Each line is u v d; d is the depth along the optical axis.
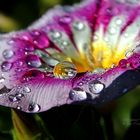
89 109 0.13
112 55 0.15
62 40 0.15
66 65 0.13
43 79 0.12
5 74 0.13
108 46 0.15
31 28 0.16
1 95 0.12
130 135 0.14
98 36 0.16
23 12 0.20
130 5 0.16
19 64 0.13
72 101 0.11
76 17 0.16
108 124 0.14
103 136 0.14
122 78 0.11
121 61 0.12
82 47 0.15
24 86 0.12
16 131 0.13
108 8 0.16
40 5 0.20
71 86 0.12
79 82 0.12
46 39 0.15
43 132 0.13
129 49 0.14
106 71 0.12
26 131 0.13
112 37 0.15
